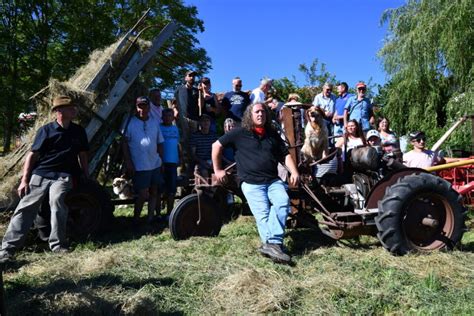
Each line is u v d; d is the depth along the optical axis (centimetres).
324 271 429
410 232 488
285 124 564
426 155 703
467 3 1361
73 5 1500
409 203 480
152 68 748
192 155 734
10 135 1417
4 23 1434
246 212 645
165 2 1727
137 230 655
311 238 562
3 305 285
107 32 1591
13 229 511
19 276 434
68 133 541
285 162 493
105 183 735
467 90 1354
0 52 1412
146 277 416
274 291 368
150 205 694
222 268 437
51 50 1508
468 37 1362
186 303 365
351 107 891
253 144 482
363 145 565
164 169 713
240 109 803
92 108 657
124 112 708
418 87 1461
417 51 1443
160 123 721
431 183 488
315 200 525
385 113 1541
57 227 532
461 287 390
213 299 369
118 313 347
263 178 478
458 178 762
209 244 530
